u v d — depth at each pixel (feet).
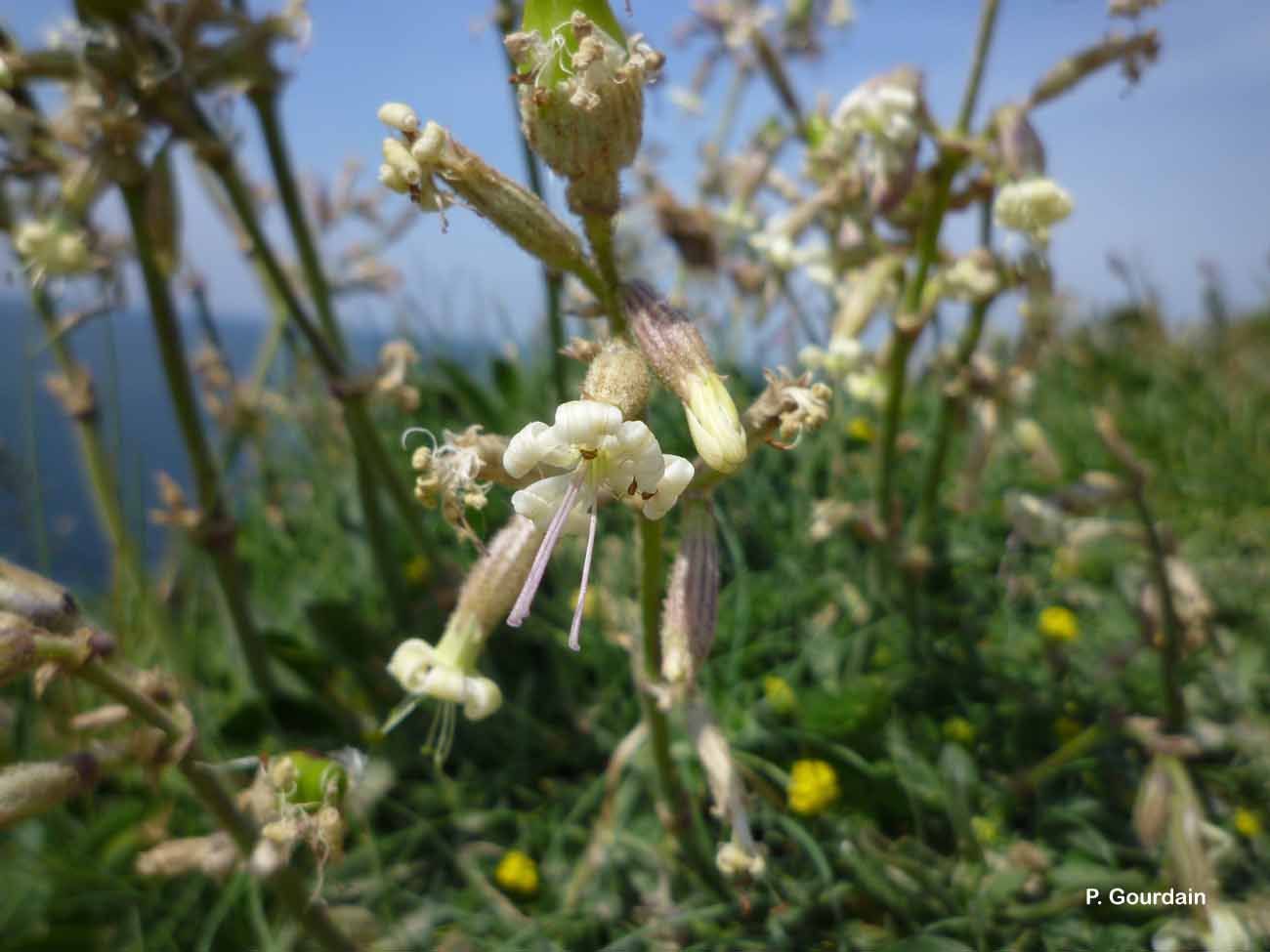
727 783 0.28
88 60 0.36
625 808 0.39
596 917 0.36
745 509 0.54
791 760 0.41
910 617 0.47
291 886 0.30
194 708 0.42
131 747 0.27
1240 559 0.58
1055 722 0.43
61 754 0.43
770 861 0.37
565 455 0.22
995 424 0.44
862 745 0.41
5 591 0.25
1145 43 0.35
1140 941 0.34
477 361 0.70
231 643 0.48
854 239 0.46
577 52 0.24
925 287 0.42
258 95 0.43
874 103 0.39
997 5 0.38
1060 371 0.84
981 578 0.53
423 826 0.40
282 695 0.44
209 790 0.28
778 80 0.53
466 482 0.27
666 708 0.29
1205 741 0.39
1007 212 0.37
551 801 0.42
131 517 0.50
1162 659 0.39
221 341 0.60
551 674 0.47
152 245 0.39
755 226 0.64
